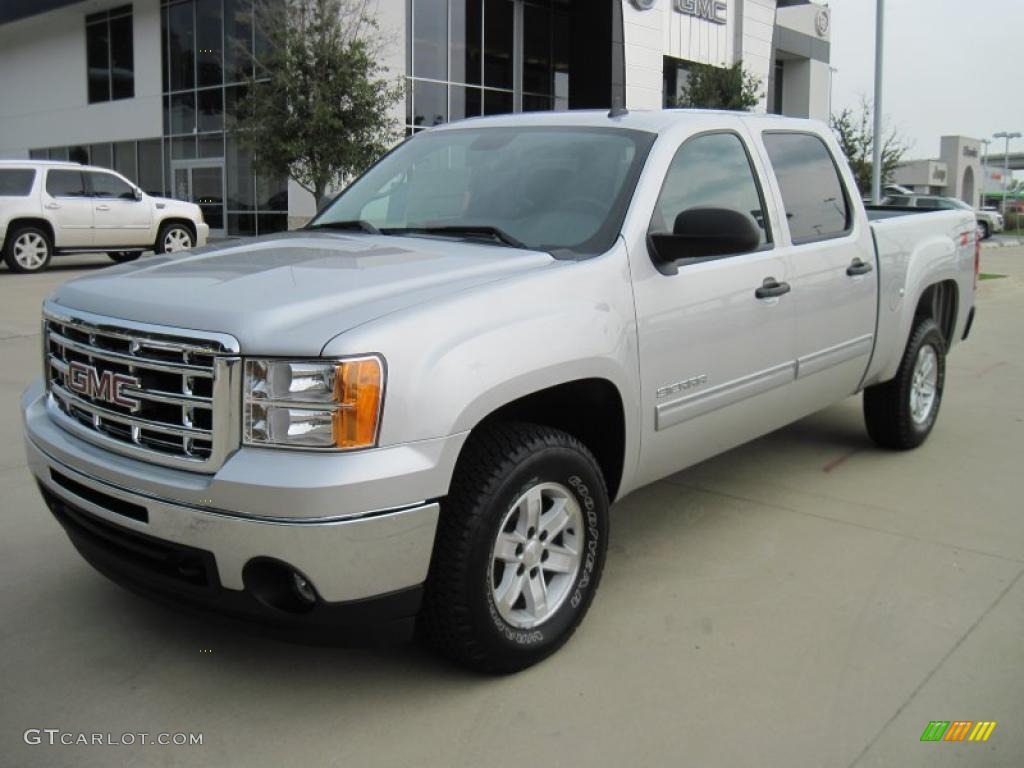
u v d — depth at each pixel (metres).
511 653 3.14
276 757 2.79
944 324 6.44
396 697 3.10
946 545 4.46
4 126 33.22
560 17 26.48
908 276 5.52
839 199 5.06
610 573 4.11
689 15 29.73
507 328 3.03
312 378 2.68
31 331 10.08
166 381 2.87
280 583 2.80
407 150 4.59
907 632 3.59
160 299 2.97
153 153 27.67
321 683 3.19
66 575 3.99
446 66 23.39
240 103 18.80
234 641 3.46
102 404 3.08
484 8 24.25
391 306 2.88
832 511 4.92
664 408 3.72
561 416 3.65
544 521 3.27
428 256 3.41
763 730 2.94
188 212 19.22
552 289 3.24
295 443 2.69
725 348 4.01
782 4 41.03
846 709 3.06
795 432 6.50
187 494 2.75
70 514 3.28
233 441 2.74
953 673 3.29
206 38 24.97
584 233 3.62
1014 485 5.38
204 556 2.77
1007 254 30.09
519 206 3.85
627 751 2.83
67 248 17.34
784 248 4.45
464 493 2.96
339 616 2.78
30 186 16.80
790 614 3.73
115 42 28.08
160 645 3.42
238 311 2.80
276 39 18.38
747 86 26.58
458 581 2.94
